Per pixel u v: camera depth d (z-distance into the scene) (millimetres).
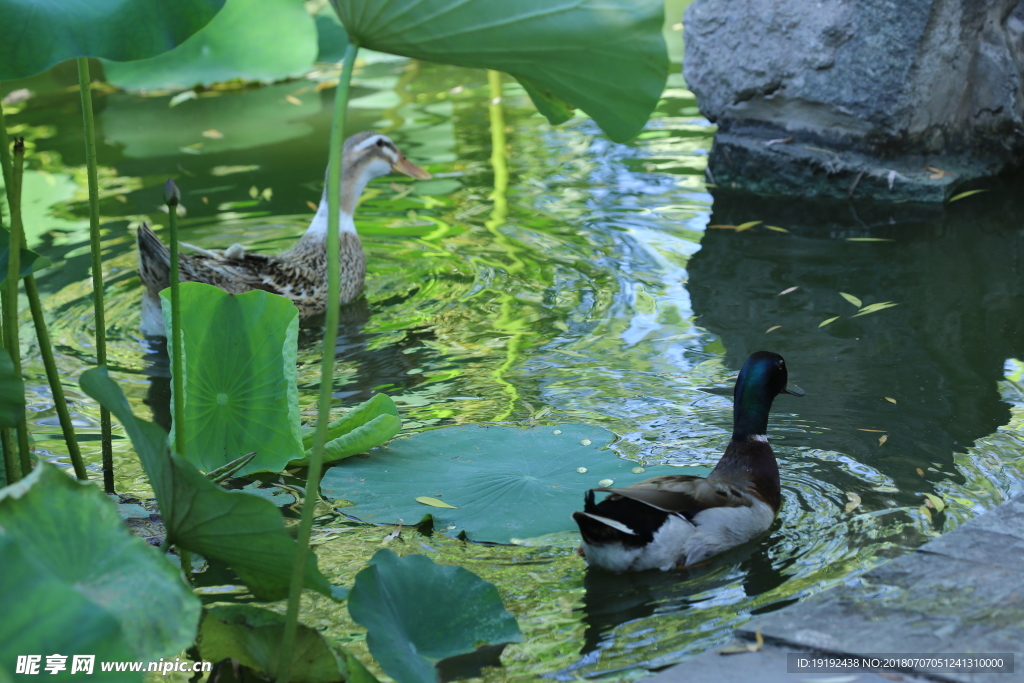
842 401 5457
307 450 5129
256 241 8625
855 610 3309
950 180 8805
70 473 5051
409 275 7828
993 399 5367
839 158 9031
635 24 3186
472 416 5539
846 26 8797
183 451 4074
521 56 3184
